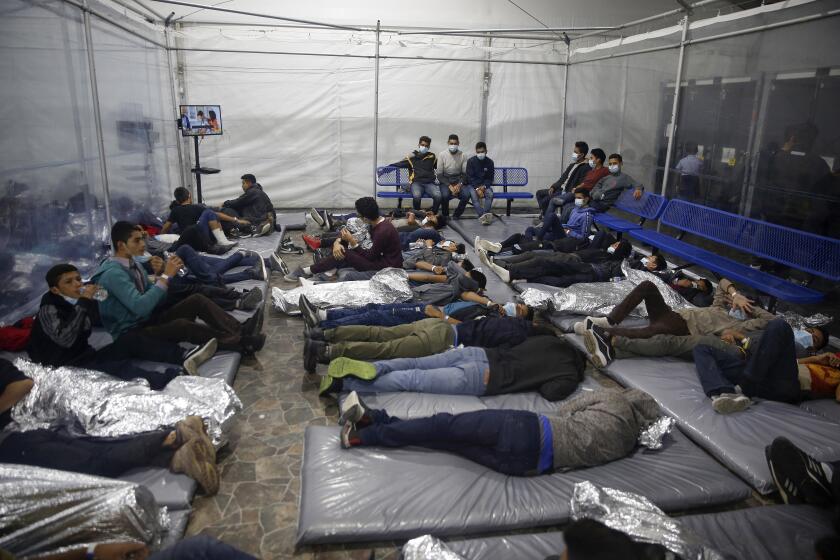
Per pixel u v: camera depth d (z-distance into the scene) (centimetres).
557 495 261
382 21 1000
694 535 214
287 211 1012
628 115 881
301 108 990
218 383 309
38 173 488
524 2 1046
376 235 566
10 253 444
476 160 934
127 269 385
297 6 964
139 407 285
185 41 921
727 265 558
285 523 254
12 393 269
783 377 346
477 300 477
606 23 1084
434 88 1023
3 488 205
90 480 217
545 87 1056
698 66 718
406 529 238
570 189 895
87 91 584
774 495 280
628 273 555
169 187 909
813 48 570
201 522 253
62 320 322
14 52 453
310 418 345
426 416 316
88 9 573
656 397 351
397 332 397
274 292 515
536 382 350
